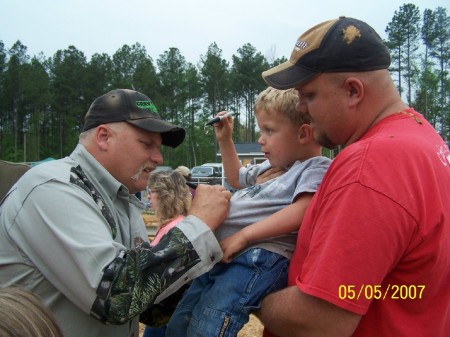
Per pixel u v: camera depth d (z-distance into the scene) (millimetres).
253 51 72625
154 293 1760
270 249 1949
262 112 2172
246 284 1892
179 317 2096
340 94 1710
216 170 30188
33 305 1260
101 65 73500
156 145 2266
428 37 67625
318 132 1860
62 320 1860
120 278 1722
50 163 1993
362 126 1737
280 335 1673
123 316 1709
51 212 1797
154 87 69438
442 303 1575
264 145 2186
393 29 66125
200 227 1884
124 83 68750
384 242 1415
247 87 72000
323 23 1780
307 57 1736
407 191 1442
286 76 1794
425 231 1453
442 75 66125
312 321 1503
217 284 1954
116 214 2145
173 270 1800
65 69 71875
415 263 1478
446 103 64375
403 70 65625
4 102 72188
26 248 1846
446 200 1537
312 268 1517
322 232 1522
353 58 1676
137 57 74812
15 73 72000
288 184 2039
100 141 2156
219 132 2646
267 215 2025
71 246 1751
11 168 3414
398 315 1521
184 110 71750
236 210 2059
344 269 1434
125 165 2166
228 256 1935
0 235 1901
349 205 1464
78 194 1874
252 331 5297
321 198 1655
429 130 1704
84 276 1729
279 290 1813
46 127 72750
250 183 2520
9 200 1920
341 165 1573
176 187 4289
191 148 69625
